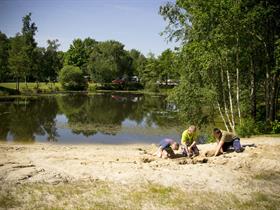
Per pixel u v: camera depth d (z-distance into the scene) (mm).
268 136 20578
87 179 11062
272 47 25828
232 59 25297
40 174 11414
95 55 114062
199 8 23688
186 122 28734
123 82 115125
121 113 46469
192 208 8992
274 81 26359
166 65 30703
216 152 14180
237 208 9039
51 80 103500
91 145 24312
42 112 44562
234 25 23359
